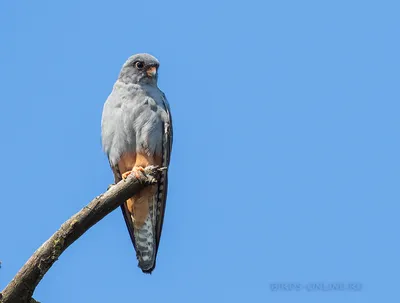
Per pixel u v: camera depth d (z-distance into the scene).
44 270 7.59
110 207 8.22
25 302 7.62
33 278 7.55
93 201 8.08
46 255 7.61
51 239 7.71
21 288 7.54
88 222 8.00
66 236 7.77
